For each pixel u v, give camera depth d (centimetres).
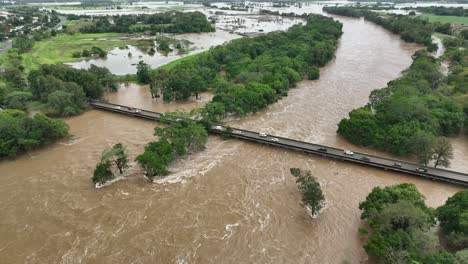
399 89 9638
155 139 8788
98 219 5834
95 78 11894
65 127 8706
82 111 10825
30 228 5659
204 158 7781
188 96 11669
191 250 5144
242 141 8638
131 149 8250
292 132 9069
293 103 11081
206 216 5862
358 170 7294
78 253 5128
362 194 6450
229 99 9981
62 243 5331
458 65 13262
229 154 7981
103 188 6694
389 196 5481
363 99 11238
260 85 10944
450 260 4122
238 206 6112
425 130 7838
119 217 5872
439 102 9131
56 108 10231
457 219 4872
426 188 6681
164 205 6162
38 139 8212
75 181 6950
